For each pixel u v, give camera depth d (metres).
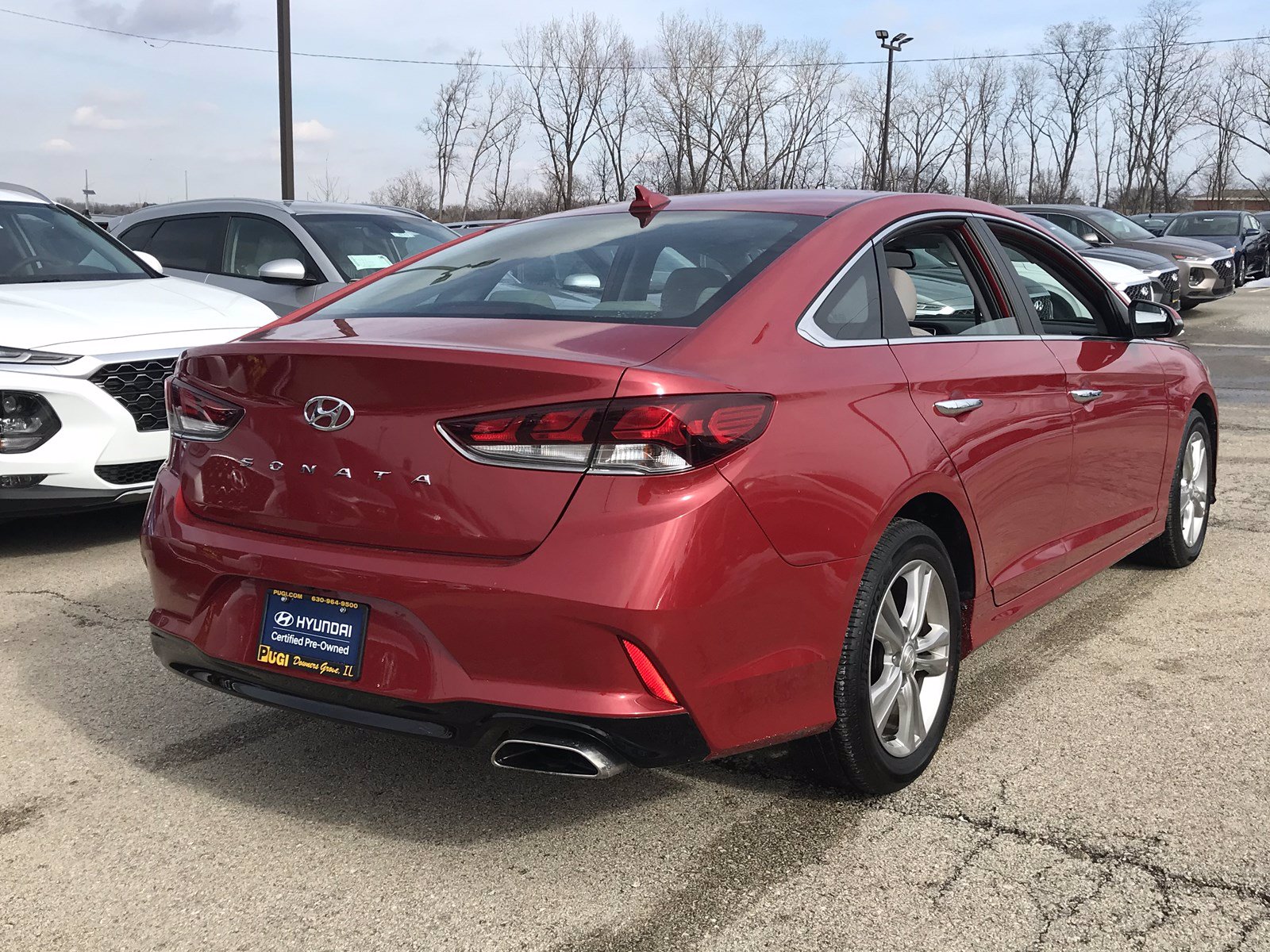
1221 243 22.45
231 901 2.33
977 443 2.94
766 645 2.33
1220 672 3.59
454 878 2.42
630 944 2.18
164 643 2.65
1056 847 2.51
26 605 4.30
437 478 2.24
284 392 2.41
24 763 2.97
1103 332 4.05
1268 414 8.87
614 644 2.14
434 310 2.73
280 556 2.40
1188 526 4.74
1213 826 2.59
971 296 3.29
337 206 7.62
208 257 7.35
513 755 2.28
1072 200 67.31
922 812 2.68
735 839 2.57
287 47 18.95
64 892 2.37
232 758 3.02
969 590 3.07
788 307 2.57
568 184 58.66
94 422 4.74
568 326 2.47
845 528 2.45
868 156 61.50
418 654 2.26
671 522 2.14
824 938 2.18
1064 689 3.46
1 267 5.61
